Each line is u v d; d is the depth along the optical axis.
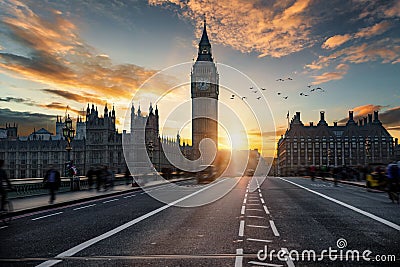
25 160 137.25
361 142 147.75
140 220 13.84
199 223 13.03
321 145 149.50
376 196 24.53
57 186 20.23
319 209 17.08
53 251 8.85
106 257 8.26
